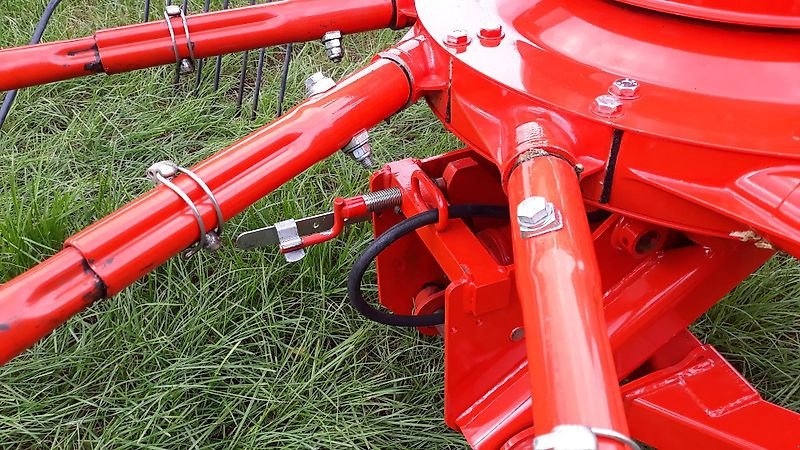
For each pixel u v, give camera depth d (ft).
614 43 4.03
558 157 3.59
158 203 3.61
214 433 6.32
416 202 5.16
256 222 7.85
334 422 6.23
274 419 6.25
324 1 5.15
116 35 4.76
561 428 2.30
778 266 7.64
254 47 5.09
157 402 6.30
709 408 4.82
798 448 4.57
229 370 6.66
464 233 4.95
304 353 6.76
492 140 4.01
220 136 9.62
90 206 8.15
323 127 4.13
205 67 10.87
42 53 4.60
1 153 9.18
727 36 3.83
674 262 4.78
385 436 6.25
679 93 3.75
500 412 4.80
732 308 7.21
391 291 6.27
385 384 6.63
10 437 6.14
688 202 3.69
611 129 3.67
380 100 4.39
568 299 2.80
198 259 7.56
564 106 3.76
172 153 9.29
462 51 4.26
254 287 7.21
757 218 3.37
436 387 6.57
